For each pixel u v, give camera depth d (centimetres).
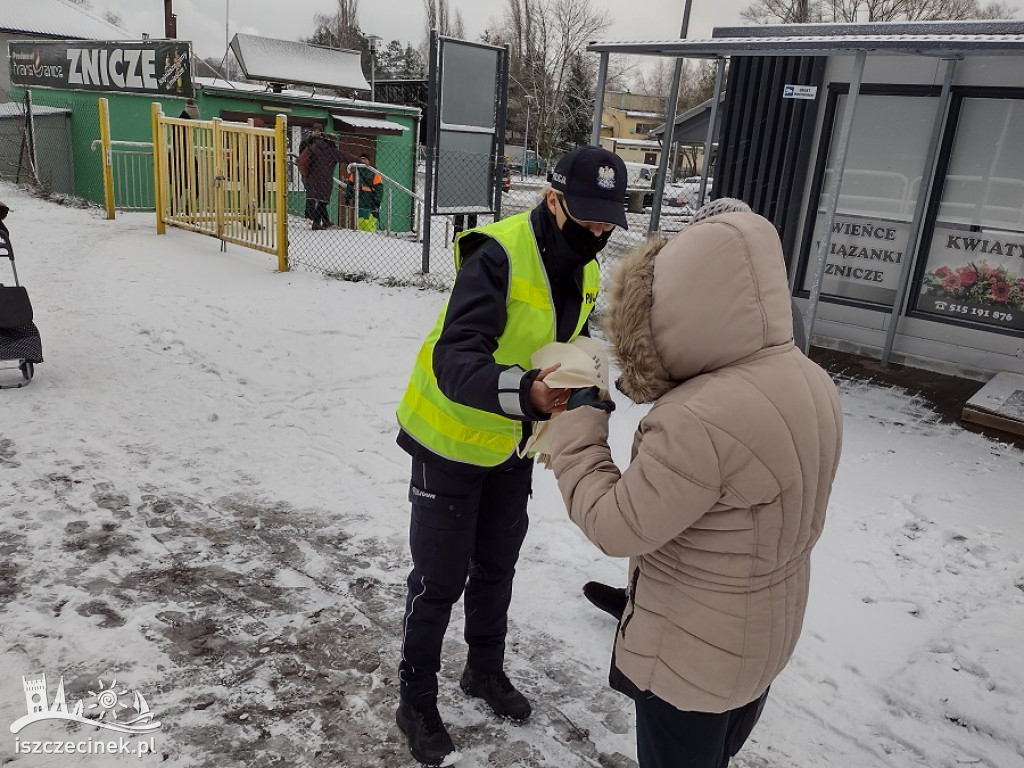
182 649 291
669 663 173
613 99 6669
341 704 271
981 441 565
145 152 1558
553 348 192
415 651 247
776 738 271
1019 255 689
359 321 783
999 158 688
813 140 775
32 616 300
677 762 184
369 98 3216
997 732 276
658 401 169
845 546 404
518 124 5856
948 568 387
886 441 557
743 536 161
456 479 232
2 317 529
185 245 1164
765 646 170
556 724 271
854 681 302
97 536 366
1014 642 326
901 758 264
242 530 386
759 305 160
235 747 247
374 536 390
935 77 698
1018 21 655
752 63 786
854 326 787
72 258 1014
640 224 1620
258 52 1942
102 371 603
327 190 1370
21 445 457
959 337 728
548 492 455
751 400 155
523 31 5650
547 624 329
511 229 215
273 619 316
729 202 226
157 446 477
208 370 627
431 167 951
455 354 197
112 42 1536
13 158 1834
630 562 192
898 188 744
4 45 2912
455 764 248
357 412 560
